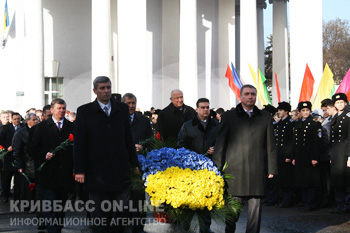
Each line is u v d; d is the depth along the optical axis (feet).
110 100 25.05
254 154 26.55
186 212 23.13
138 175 24.53
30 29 95.04
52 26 112.06
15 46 102.32
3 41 104.27
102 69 93.40
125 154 24.71
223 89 124.67
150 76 116.47
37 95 94.63
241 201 26.68
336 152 40.16
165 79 117.91
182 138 31.58
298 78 95.61
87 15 114.01
